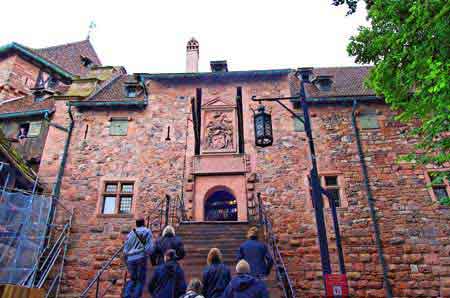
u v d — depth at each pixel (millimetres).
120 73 19375
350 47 9023
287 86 15352
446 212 11711
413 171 12547
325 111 14172
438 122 7395
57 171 13461
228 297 4637
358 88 15203
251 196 12859
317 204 5758
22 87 19609
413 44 7371
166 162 13758
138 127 14516
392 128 13508
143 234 6777
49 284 11359
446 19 6559
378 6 7969
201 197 13141
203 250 9383
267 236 10594
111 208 13008
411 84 7871
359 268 11109
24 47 20047
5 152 11266
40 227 11734
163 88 15602
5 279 10258
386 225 11688
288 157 13469
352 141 13430
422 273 10844
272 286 7586
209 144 14211
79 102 14680
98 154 13875
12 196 11266
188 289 4684
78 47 24531
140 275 6531
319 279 11133
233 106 14977
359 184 12539
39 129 15047
